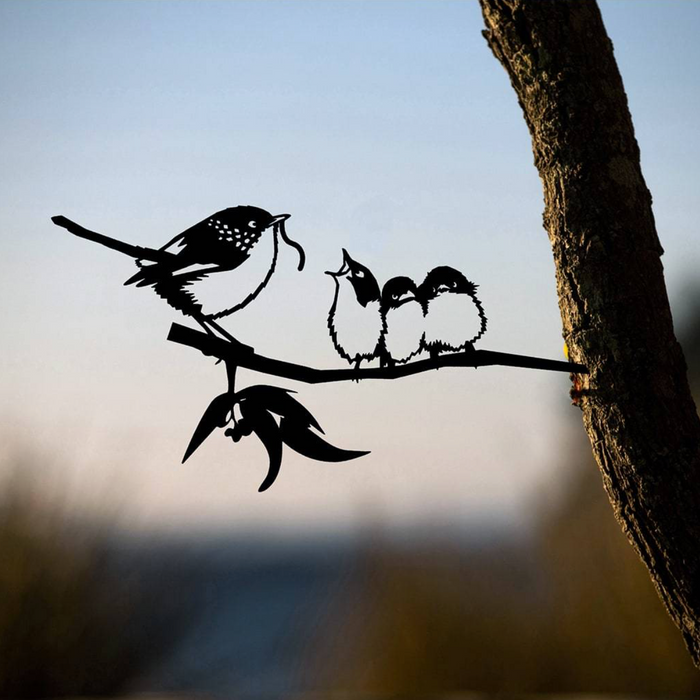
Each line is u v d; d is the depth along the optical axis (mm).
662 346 1410
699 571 1327
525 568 4766
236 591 7859
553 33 1498
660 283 1450
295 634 4746
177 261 1441
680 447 1368
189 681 4219
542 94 1505
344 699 4156
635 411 1383
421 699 4168
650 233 1464
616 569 4336
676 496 1349
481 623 4488
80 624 4121
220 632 4652
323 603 4879
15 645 3965
